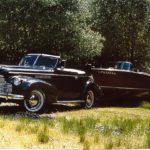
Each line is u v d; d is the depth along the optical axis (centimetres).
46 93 1221
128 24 2603
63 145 746
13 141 745
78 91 1385
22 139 765
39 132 816
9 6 2194
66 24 2264
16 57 2367
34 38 2261
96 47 2381
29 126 877
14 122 934
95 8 2591
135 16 2594
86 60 2500
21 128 850
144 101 1697
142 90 1716
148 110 1516
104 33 2598
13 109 1260
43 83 1212
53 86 1238
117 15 2589
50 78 1281
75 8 2297
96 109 1415
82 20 2395
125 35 2620
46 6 2175
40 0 2161
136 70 1712
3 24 2222
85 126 926
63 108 1379
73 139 799
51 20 2227
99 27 2597
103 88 1591
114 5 2577
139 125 976
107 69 1588
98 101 1642
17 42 2286
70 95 1357
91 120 1009
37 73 1248
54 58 1317
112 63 1709
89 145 741
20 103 1187
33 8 2194
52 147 725
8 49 2345
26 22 2212
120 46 2625
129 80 1666
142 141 808
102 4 2583
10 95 1165
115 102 1702
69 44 2327
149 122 1040
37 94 1205
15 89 1173
